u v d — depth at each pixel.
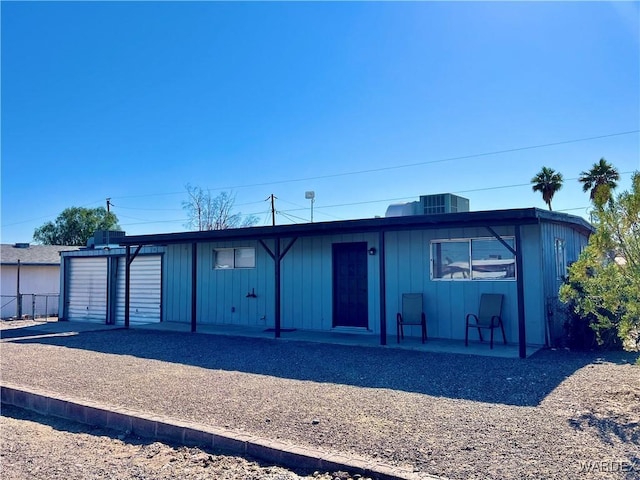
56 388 6.15
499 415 4.64
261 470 3.73
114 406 5.18
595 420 4.42
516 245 8.14
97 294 16.53
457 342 9.53
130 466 3.89
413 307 10.12
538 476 3.24
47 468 3.87
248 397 5.53
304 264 12.09
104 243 18.31
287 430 4.32
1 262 20.61
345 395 5.55
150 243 13.00
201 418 4.72
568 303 8.86
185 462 3.95
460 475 3.29
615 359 7.71
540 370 6.80
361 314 11.29
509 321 9.39
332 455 3.70
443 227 9.04
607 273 5.28
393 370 6.97
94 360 8.27
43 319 19.06
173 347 9.62
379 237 10.43
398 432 4.21
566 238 11.16
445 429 4.26
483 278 9.70
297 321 12.12
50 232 39.81
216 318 13.59
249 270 13.04
